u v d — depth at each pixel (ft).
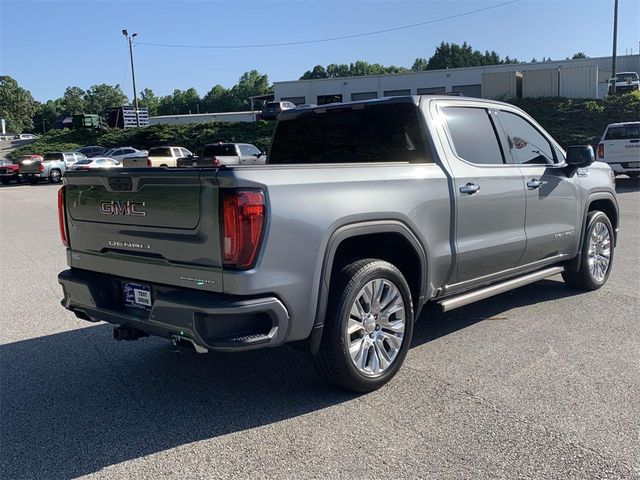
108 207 12.65
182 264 11.37
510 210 16.34
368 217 12.42
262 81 489.67
